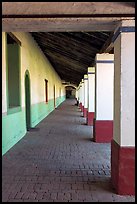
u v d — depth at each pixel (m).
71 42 9.41
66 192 4.54
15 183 4.97
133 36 4.40
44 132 11.45
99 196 4.38
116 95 4.80
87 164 6.27
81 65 15.74
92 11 4.28
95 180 5.14
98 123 9.04
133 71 4.44
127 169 4.45
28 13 4.28
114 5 4.16
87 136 10.42
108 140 9.06
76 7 4.23
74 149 7.97
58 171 5.70
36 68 14.00
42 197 4.33
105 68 8.88
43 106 17.55
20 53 9.62
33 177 5.31
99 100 9.00
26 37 10.94
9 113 7.88
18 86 9.48
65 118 17.91
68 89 66.88
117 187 4.50
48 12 4.28
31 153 7.42
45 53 17.81
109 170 5.79
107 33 6.61
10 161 6.54
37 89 14.48
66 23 4.52
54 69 27.33
